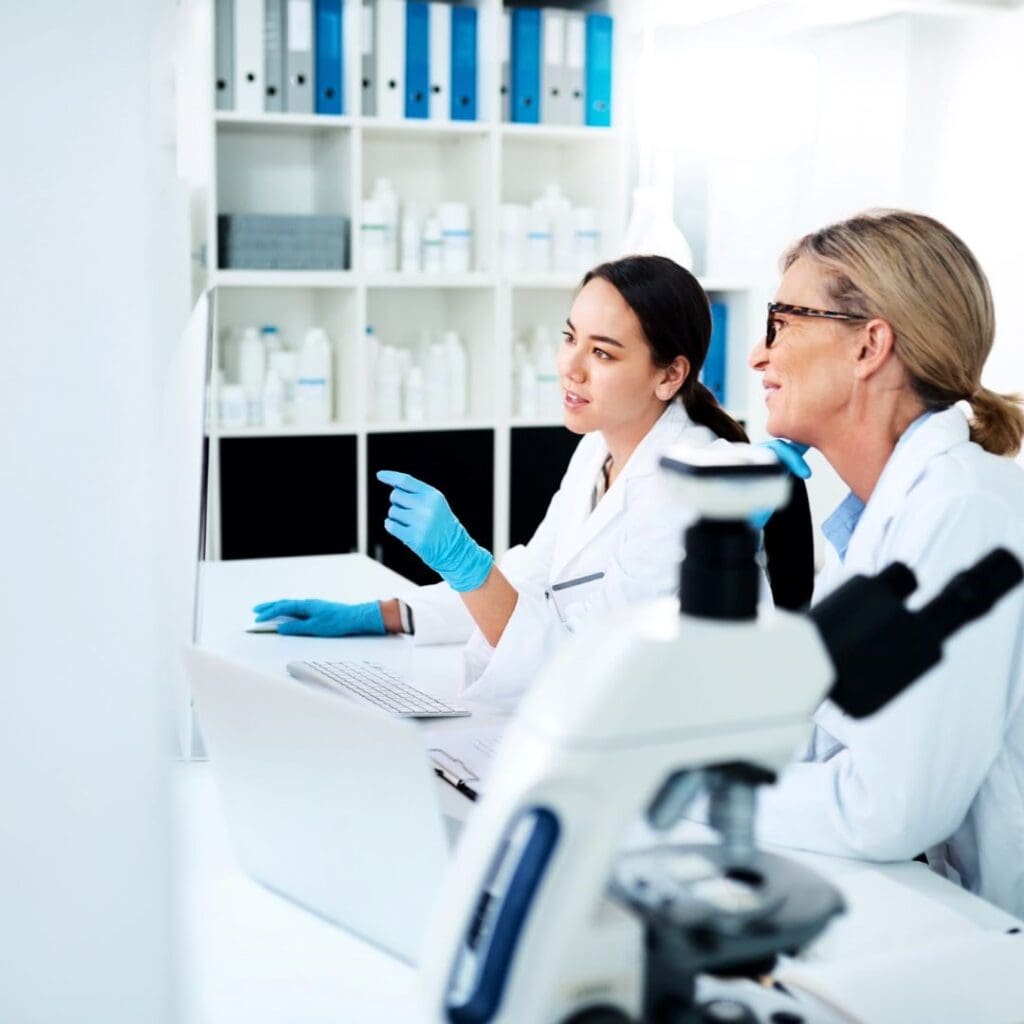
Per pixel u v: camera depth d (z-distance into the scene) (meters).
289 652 1.89
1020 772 1.25
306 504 3.84
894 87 4.39
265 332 3.95
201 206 3.54
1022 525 1.21
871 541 1.29
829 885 0.58
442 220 3.97
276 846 1.00
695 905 0.56
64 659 0.56
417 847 0.87
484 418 4.07
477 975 0.54
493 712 1.59
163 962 0.58
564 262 4.12
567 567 1.93
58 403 0.55
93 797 0.56
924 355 1.34
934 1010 0.77
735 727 0.53
